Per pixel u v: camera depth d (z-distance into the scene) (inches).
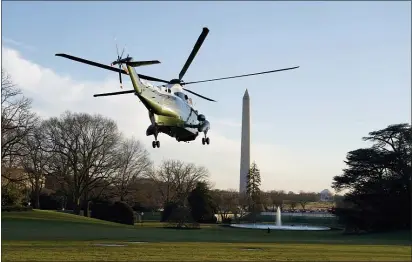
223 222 3941.9
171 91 1201.4
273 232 2469.2
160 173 4714.6
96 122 3444.9
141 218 3811.5
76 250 854.5
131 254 791.7
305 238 1908.2
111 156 3506.4
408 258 825.5
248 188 4549.7
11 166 2962.6
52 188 4276.6
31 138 3272.6
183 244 1107.3
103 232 1786.4
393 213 2755.9
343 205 4224.9
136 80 1056.2
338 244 1341.0
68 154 3388.3
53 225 2212.1
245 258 762.8
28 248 889.5
